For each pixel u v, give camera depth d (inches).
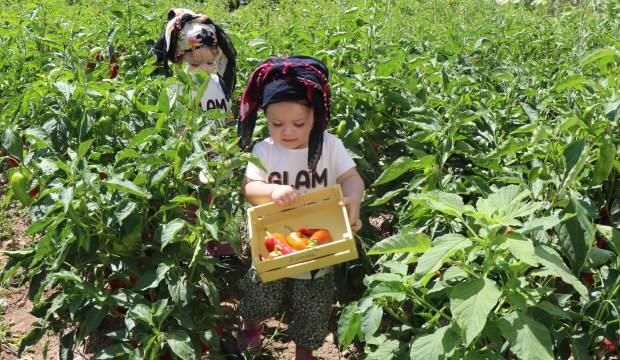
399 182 151.8
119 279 124.3
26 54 215.3
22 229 184.2
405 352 101.1
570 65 197.8
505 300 87.2
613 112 99.3
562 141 110.1
